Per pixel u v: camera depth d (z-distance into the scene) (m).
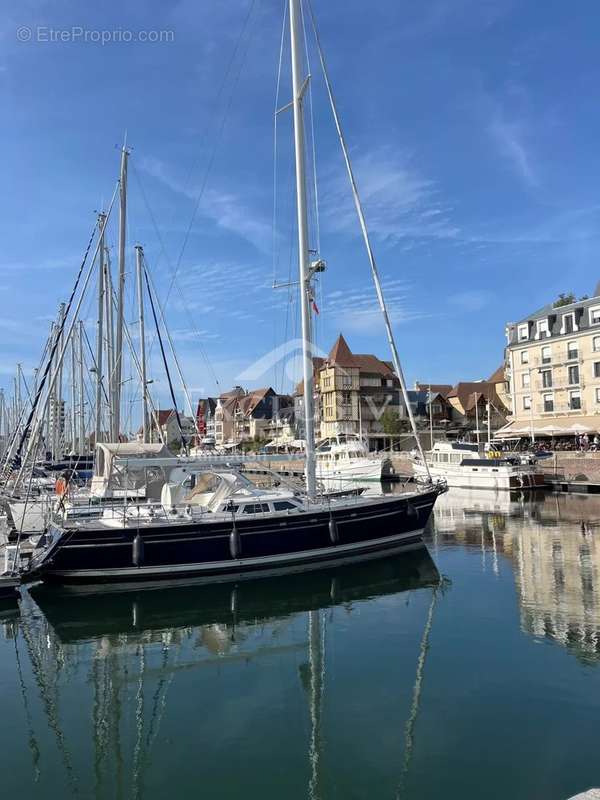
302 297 18.70
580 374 54.91
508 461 43.38
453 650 10.89
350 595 15.29
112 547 15.41
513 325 63.59
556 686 9.21
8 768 7.50
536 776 6.88
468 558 19.20
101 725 8.62
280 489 19.95
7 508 20.88
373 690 9.38
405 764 7.25
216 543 16.27
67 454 42.41
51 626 13.23
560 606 13.48
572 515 29.05
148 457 18.59
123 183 26.67
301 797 6.70
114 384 26.12
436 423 90.00
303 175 18.73
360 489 22.73
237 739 8.08
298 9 18.83
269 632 12.64
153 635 12.64
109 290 28.59
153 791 6.92
